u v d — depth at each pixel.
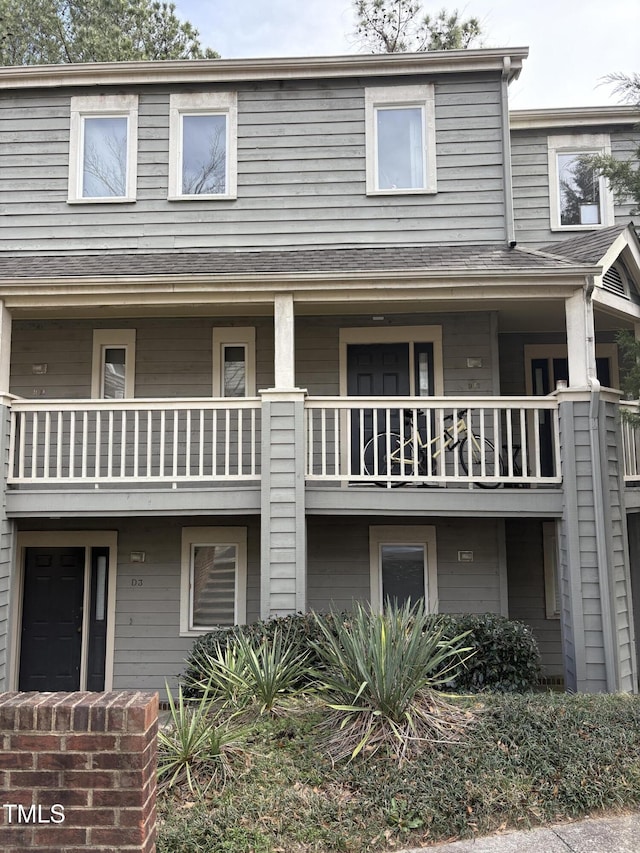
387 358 8.35
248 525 7.93
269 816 3.48
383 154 8.46
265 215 8.34
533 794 3.70
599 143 9.33
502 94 8.27
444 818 3.49
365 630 4.62
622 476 6.66
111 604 7.87
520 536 8.48
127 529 7.98
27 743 2.75
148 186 8.45
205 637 6.10
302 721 4.55
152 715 2.91
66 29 17.58
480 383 8.01
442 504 6.52
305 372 8.21
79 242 8.39
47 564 8.14
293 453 6.48
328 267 7.04
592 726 4.33
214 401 6.66
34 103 8.57
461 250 7.81
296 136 8.41
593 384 6.33
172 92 8.52
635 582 8.49
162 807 3.60
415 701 4.51
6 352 6.86
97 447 6.68
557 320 8.37
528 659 5.88
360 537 7.88
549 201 9.27
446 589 7.76
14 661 7.78
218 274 6.63
